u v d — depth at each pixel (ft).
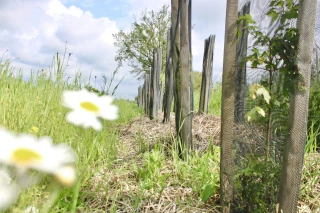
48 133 7.00
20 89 10.77
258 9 7.02
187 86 10.76
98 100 2.80
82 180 7.32
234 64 7.06
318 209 7.36
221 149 7.28
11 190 2.08
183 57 10.80
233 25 7.00
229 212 7.07
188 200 7.77
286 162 6.08
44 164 1.94
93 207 7.07
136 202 7.20
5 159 1.88
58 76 10.26
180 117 10.82
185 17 10.75
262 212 6.50
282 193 6.15
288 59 5.94
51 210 4.41
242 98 7.20
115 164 10.36
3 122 6.77
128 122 21.59
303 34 5.88
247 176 6.86
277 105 6.35
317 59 8.63
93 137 9.41
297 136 6.02
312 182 8.19
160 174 9.03
